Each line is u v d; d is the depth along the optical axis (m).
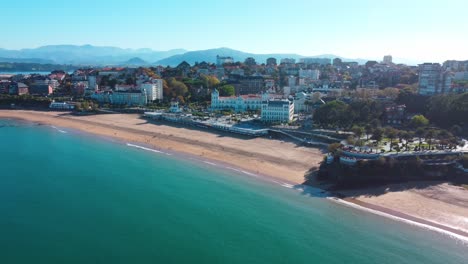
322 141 170.25
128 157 156.75
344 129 180.38
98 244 85.81
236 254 83.12
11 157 153.75
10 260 78.31
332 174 127.50
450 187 121.00
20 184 122.19
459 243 86.88
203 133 199.75
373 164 125.19
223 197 113.88
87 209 104.12
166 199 112.00
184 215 101.31
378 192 117.56
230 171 138.75
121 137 194.12
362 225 95.75
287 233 92.06
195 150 168.00
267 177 132.00
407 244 86.69
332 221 98.06
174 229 93.69
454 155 135.12
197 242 87.75
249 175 134.12
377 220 98.50
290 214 102.19
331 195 115.81
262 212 103.50
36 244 84.94
